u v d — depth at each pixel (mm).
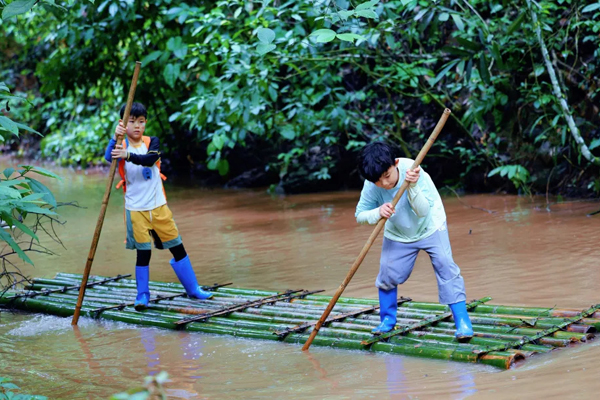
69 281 9531
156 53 15336
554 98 13469
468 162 15305
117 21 16156
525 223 11539
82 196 18188
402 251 6480
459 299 6379
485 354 5832
